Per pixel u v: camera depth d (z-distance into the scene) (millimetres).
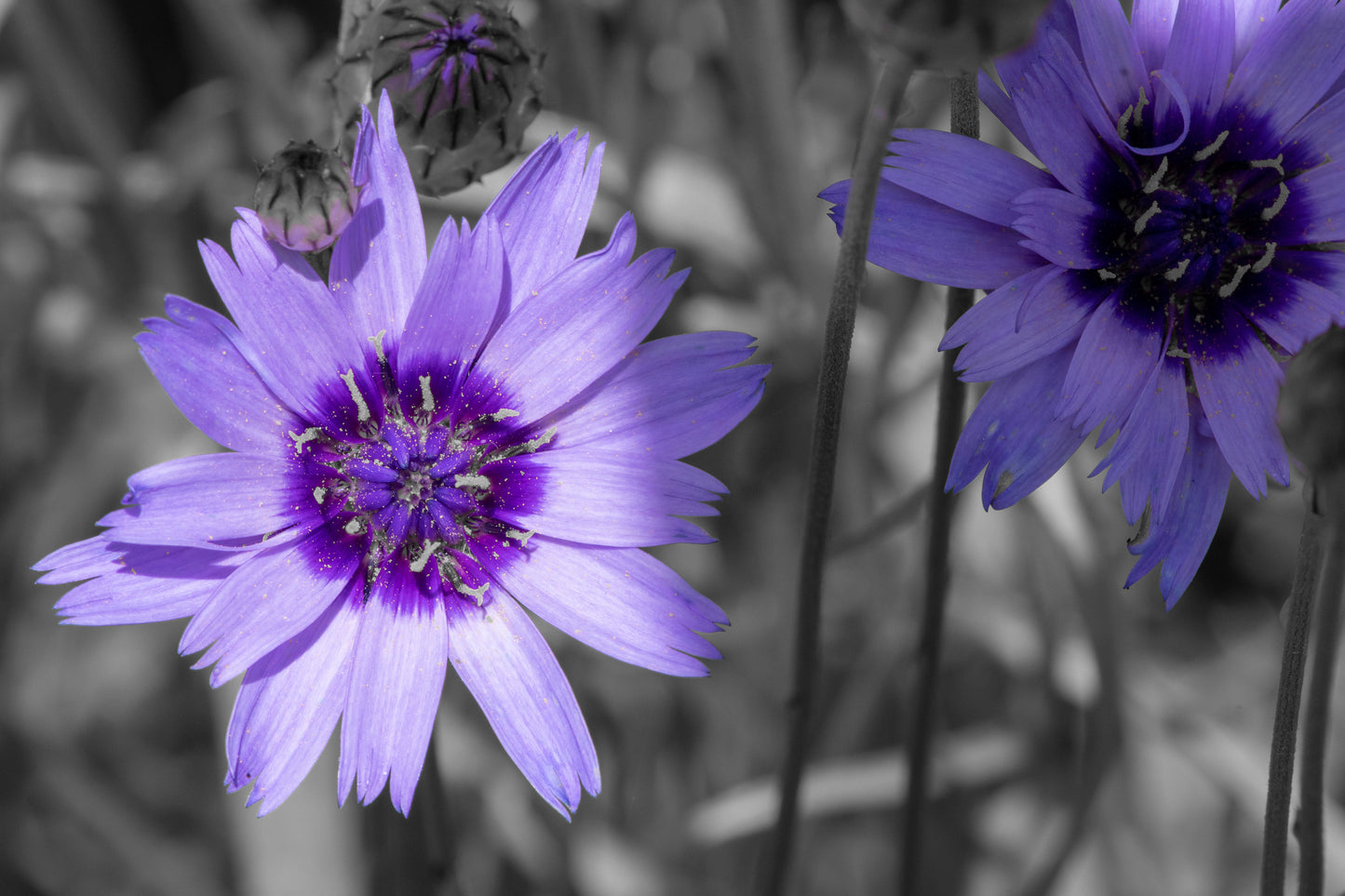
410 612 252
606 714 325
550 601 252
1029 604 329
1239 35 255
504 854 323
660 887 317
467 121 268
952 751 328
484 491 254
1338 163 253
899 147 247
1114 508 337
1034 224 245
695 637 249
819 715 329
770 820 311
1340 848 311
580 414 254
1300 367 235
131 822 329
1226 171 255
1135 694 318
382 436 254
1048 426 248
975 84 248
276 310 251
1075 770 324
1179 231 250
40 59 334
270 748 247
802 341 337
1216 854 335
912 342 335
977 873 331
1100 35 250
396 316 254
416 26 266
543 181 253
